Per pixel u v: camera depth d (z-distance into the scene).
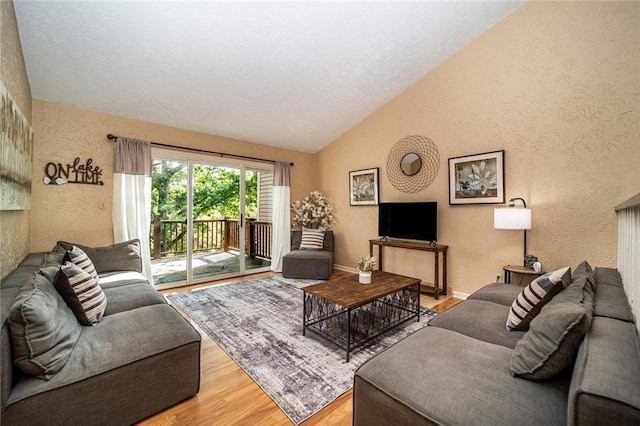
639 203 1.03
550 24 2.83
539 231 2.93
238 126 4.20
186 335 1.65
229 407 1.57
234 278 4.46
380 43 3.11
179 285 3.96
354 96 4.04
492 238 3.27
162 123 3.79
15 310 1.17
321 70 3.35
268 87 3.45
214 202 4.37
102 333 1.57
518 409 0.95
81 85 2.89
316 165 5.68
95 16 2.20
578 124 2.69
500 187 3.16
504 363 1.23
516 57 3.05
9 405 1.11
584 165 2.66
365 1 2.55
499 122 3.19
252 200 4.86
